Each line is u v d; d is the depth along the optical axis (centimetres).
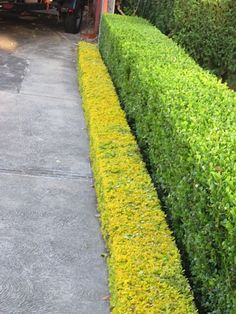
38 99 679
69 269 342
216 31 775
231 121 357
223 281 249
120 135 493
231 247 232
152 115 431
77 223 396
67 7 1130
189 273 313
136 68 520
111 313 281
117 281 284
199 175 284
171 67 514
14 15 1200
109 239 342
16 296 312
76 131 586
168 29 851
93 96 614
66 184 457
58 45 1026
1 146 517
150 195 380
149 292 276
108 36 773
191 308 267
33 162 493
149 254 309
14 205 410
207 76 491
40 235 375
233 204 238
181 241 333
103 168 419
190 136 321
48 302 310
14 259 344
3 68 798
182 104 382
